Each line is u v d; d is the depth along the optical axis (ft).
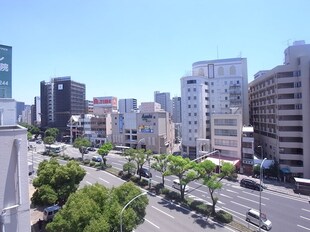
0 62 56.65
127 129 308.81
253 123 279.28
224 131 216.33
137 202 79.71
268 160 192.44
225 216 106.11
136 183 161.38
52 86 464.24
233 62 298.15
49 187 95.91
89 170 199.62
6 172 44.65
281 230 101.96
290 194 147.13
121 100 514.68
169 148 307.58
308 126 174.40
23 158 47.06
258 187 155.22
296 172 175.01
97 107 382.42
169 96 588.09
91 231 60.59
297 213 119.85
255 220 106.01
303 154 175.22
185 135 264.31
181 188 128.26
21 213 46.37
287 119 183.21
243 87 292.81
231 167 112.37
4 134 44.52
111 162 233.96
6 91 57.41
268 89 215.72
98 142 343.05
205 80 276.82
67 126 429.38
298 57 182.19
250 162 193.16
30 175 182.09
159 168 147.54
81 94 483.51
